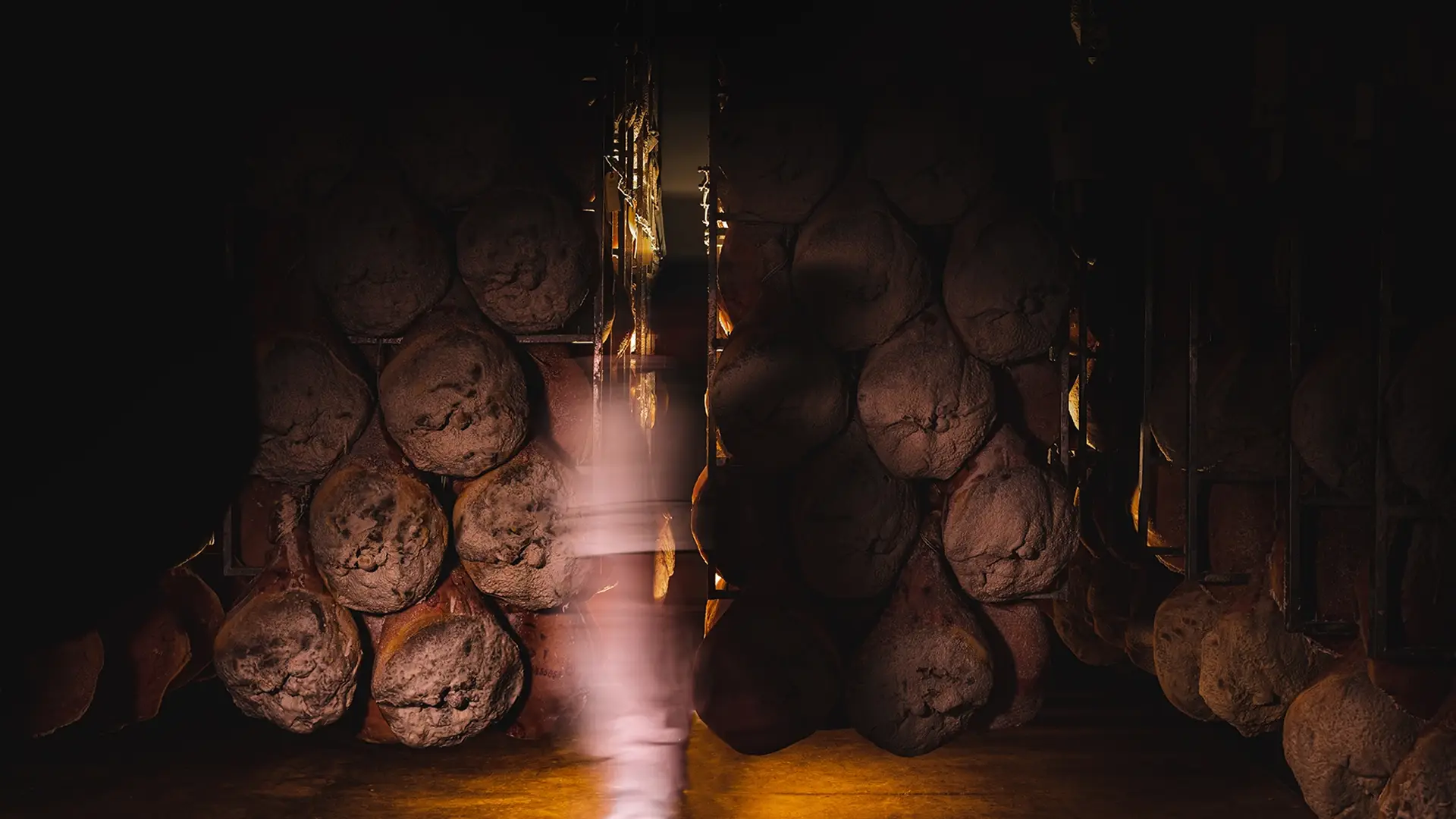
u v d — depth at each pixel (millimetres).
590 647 4656
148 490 4305
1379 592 3752
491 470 4430
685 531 7531
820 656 4465
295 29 4520
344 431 4363
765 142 4473
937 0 4723
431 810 4559
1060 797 4758
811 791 4816
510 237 4348
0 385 4105
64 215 4258
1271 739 5633
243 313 4418
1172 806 4660
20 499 4137
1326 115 4180
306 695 4305
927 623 4504
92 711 4477
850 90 4625
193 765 5098
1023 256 4430
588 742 5480
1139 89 5094
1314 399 4023
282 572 4402
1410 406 3674
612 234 5125
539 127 4562
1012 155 4648
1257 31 4371
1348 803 3941
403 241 4359
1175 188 5074
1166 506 5336
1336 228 4273
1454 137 3732
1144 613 5734
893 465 4477
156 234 4434
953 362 4426
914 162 4484
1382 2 3928
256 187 4445
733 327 4680
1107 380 5746
